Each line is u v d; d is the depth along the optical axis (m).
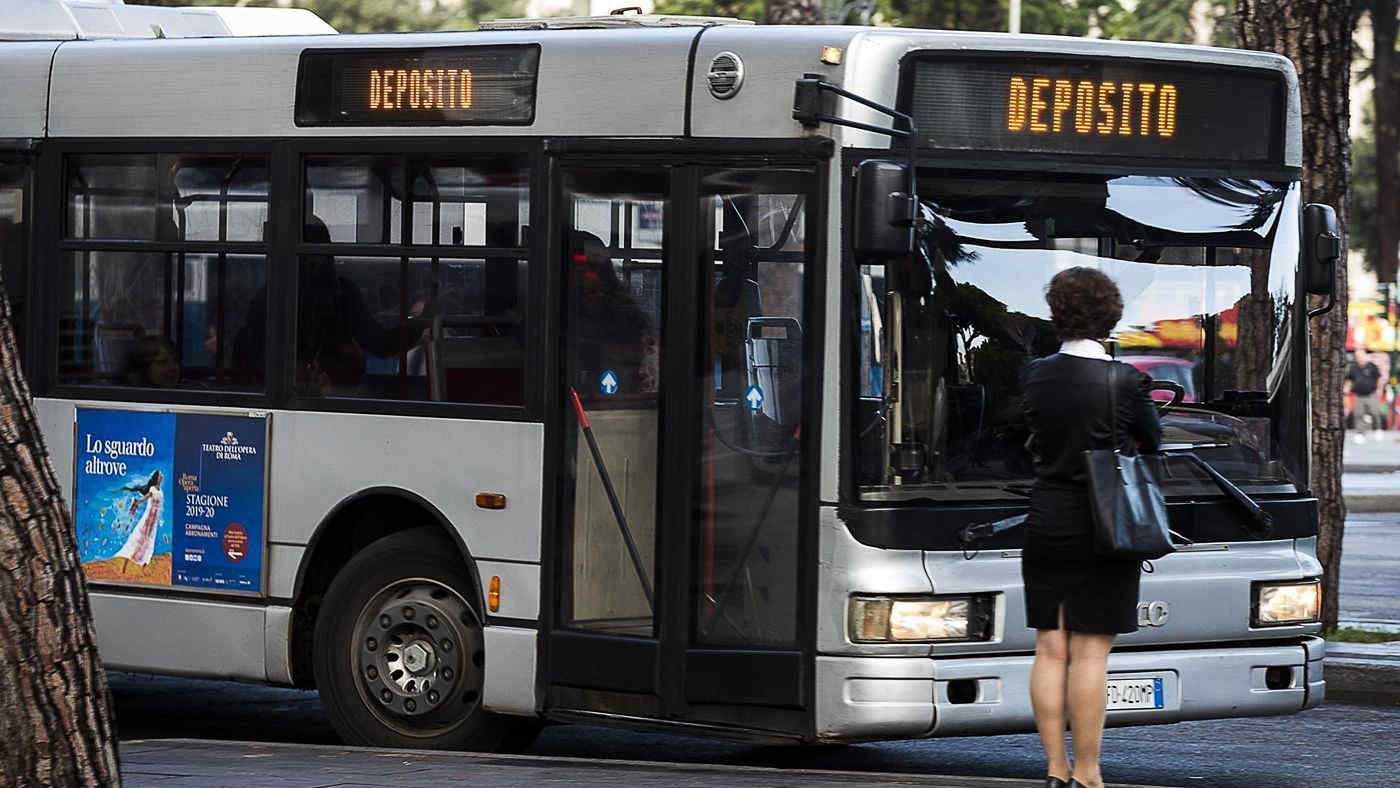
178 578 18.09
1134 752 18.20
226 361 17.89
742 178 15.44
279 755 15.95
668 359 15.70
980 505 15.13
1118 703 15.41
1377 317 75.88
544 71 16.36
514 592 16.44
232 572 17.81
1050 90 15.55
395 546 17.12
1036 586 13.47
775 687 15.23
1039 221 15.47
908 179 14.48
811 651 15.09
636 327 15.89
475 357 16.69
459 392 16.77
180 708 21.31
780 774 14.85
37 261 18.73
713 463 15.59
